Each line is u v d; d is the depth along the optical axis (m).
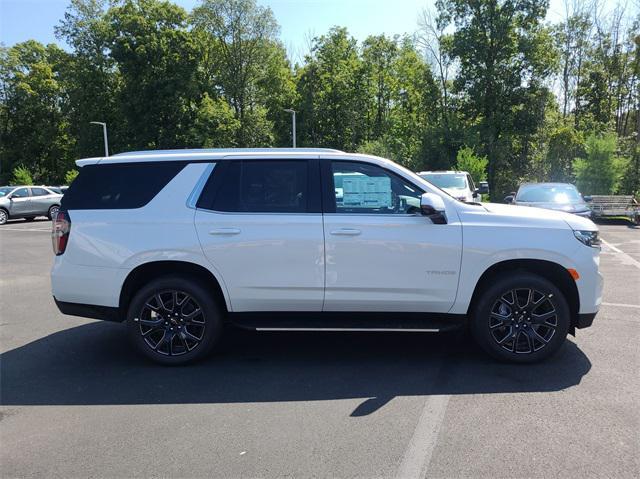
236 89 52.56
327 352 5.22
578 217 4.93
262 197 4.78
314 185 4.77
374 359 5.00
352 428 3.57
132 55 47.59
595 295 4.70
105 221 4.76
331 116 54.47
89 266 4.75
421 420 3.68
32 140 60.59
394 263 4.64
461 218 4.70
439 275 4.65
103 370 4.77
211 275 4.81
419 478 2.95
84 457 3.23
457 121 41.25
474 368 4.71
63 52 55.69
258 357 5.09
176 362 4.82
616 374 4.51
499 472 3.00
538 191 14.59
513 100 40.53
